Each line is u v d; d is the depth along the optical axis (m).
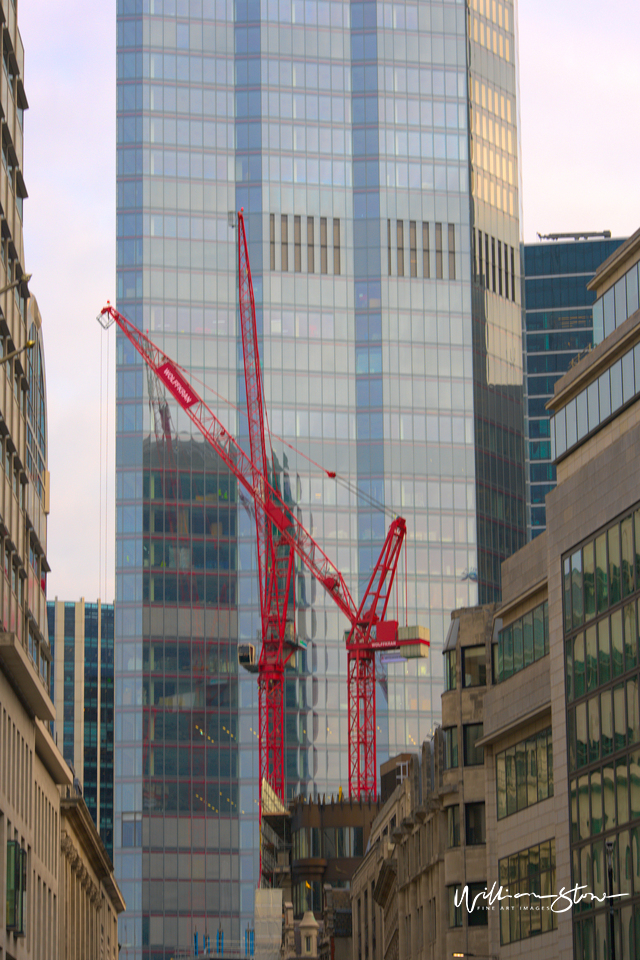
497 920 89.56
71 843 141.00
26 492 107.62
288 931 175.25
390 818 140.00
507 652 91.44
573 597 79.12
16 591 104.00
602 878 73.00
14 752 99.69
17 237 103.06
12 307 100.69
